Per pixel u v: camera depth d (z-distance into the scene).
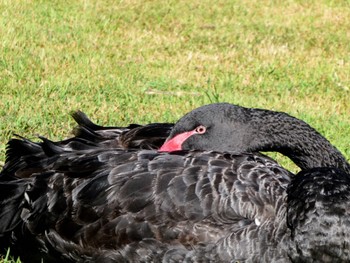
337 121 16.72
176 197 9.18
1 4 23.19
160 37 22.34
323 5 27.86
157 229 9.16
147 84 17.89
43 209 9.59
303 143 11.09
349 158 14.38
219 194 9.19
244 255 9.02
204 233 9.08
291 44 23.11
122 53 20.33
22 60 18.38
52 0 24.70
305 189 9.17
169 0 26.41
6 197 9.84
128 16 24.08
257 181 9.39
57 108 15.45
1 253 10.10
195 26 23.86
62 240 9.48
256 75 19.75
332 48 23.11
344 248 8.95
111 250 9.31
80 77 17.78
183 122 10.86
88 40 21.09
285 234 9.11
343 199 9.07
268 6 27.12
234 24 24.62
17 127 14.10
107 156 9.73
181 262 9.13
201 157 9.57
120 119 15.30
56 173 9.72
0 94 16.02
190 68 19.72
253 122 11.05
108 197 9.32
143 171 9.40
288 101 17.80
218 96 17.23
